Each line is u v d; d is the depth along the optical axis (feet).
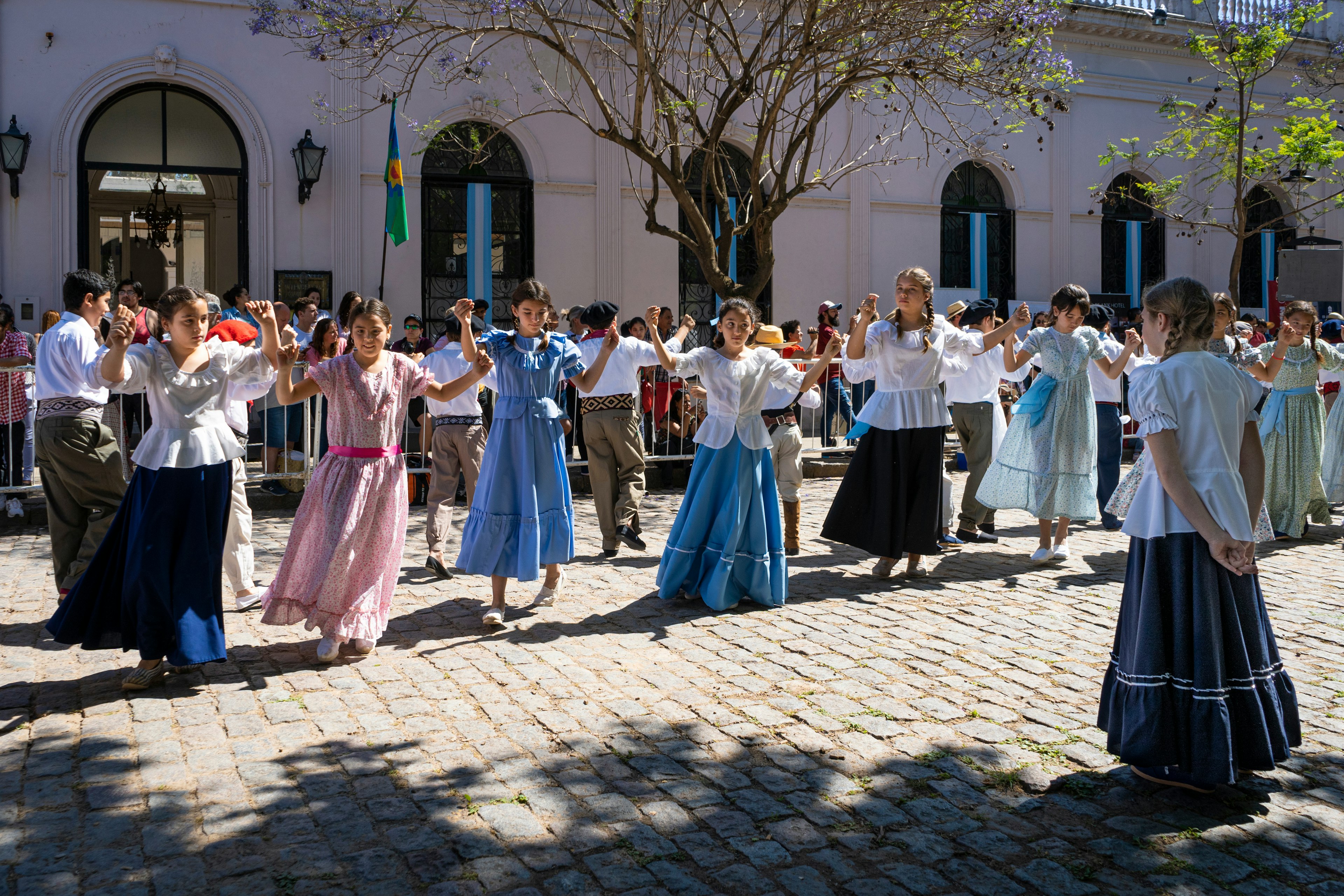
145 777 11.06
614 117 43.60
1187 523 10.41
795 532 23.24
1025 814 10.41
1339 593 19.81
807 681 14.40
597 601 18.98
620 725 12.71
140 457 13.75
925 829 10.08
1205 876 9.21
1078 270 57.62
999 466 22.62
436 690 13.96
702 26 45.80
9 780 10.96
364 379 15.10
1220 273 60.90
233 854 9.45
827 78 48.88
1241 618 10.56
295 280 43.39
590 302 48.21
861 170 52.29
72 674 14.57
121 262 43.57
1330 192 62.34
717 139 36.63
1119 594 19.57
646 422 33.71
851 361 19.62
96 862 9.27
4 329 26.66
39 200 40.27
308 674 14.58
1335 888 9.04
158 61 41.14
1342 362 25.03
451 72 43.80
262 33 42.29
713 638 16.49
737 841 9.81
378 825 10.04
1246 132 54.08
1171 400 10.39
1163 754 10.39
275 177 43.09
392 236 39.99
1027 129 55.77
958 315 24.41
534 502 16.90
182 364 13.83
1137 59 57.88
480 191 46.57
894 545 20.18
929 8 34.14
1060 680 14.49
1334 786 11.10
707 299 50.47
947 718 13.03
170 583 13.67
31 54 39.88
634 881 9.07
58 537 17.89
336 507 15.10
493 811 10.36
